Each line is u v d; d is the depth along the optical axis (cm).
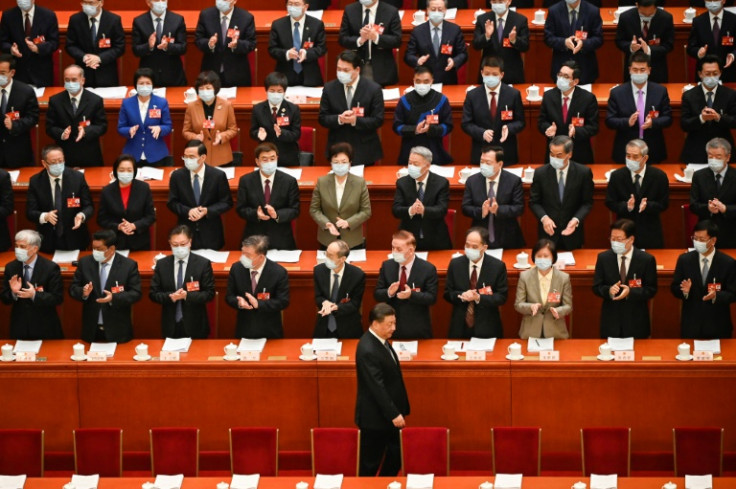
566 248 4809
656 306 4747
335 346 4319
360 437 4041
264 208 4812
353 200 4816
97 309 4472
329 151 4803
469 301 4397
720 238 4812
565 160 4716
